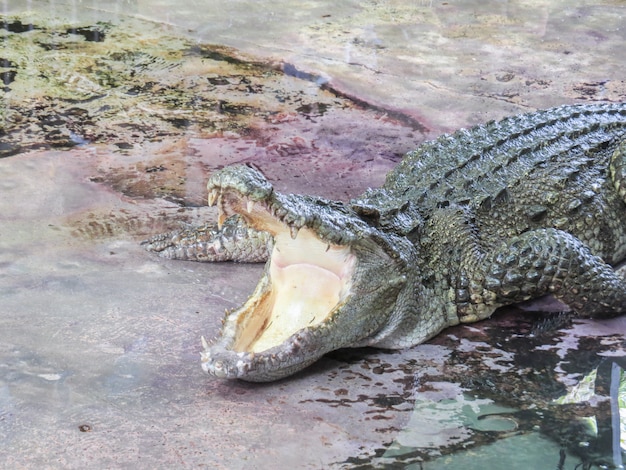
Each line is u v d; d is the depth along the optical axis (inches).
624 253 180.5
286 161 224.7
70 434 116.0
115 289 158.4
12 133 234.2
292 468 111.6
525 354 145.3
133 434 116.8
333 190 208.8
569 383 135.3
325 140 238.8
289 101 266.2
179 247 173.6
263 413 123.8
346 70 293.1
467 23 351.9
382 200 158.1
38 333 141.3
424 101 268.1
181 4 364.2
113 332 143.2
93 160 220.4
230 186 120.3
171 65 291.3
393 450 116.3
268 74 287.4
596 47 321.4
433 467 112.7
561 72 294.4
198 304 154.8
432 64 301.7
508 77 289.4
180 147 231.3
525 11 369.7
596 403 129.2
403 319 144.6
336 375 136.0
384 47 319.0
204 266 172.7
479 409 127.3
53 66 285.4
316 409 125.6
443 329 154.4
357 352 144.3
